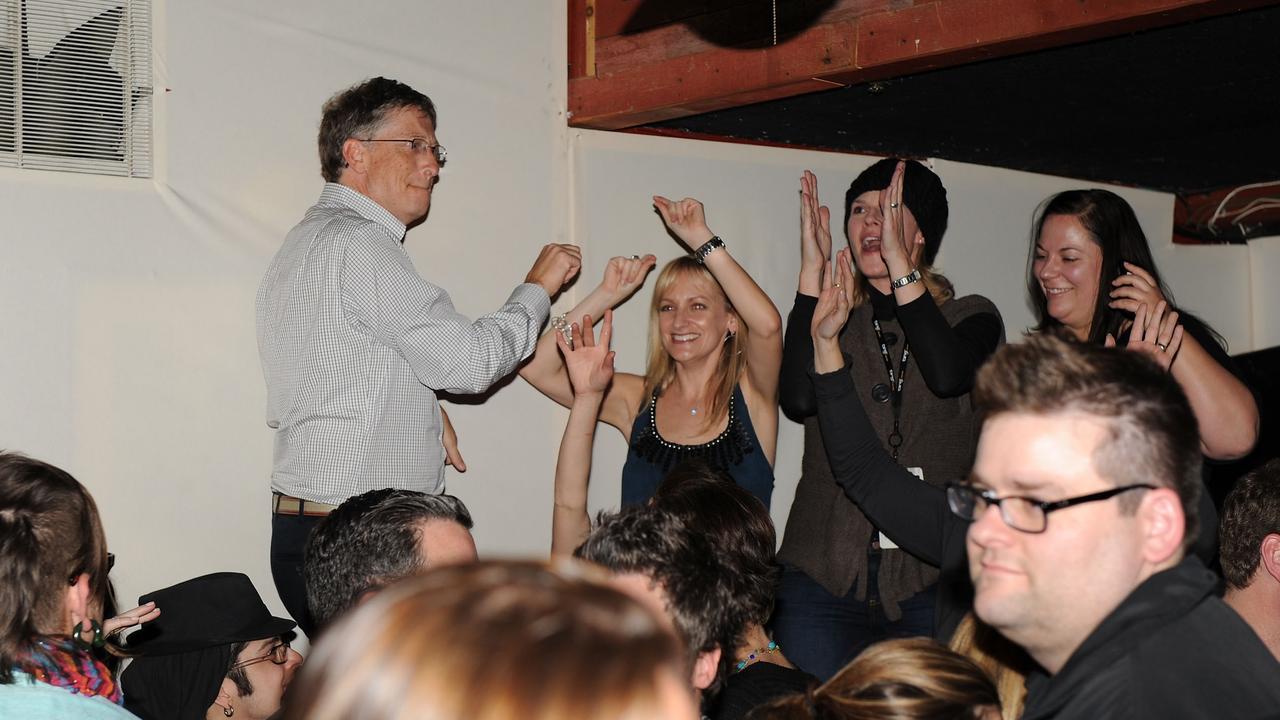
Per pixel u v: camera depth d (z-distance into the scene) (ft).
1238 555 7.03
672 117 12.06
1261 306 17.93
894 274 9.55
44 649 4.89
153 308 10.39
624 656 1.93
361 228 9.55
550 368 11.87
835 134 13.51
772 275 13.52
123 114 10.34
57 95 10.09
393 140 9.95
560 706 1.85
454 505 6.50
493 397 11.85
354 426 9.48
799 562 9.84
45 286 9.99
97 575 5.32
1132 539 3.74
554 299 12.13
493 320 9.89
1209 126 13.53
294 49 10.97
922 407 9.75
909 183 10.42
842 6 10.38
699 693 5.17
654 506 6.04
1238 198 17.42
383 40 11.37
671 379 11.50
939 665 4.17
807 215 10.73
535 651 1.92
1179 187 17.46
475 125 11.81
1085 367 3.80
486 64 11.88
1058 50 10.03
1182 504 3.82
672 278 11.35
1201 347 8.18
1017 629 3.91
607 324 10.80
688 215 11.28
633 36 11.85
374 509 6.23
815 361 7.89
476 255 11.79
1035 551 3.76
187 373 10.50
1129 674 3.69
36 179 9.97
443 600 2.06
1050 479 3.73
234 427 10.68
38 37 10.02
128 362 10.28
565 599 2.06
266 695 8.57
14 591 4.84
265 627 8.56
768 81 10.82
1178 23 8.93
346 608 6.09
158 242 10.43
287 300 9.79
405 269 9.54
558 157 12.27
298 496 9.59
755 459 11.11
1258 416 8.24
